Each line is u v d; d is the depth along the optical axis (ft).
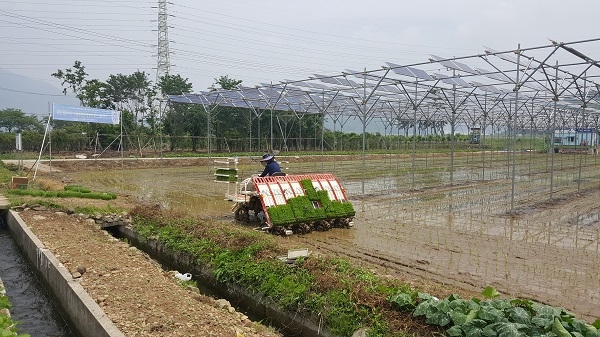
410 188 78.23
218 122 154.20
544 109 102.83
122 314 22.00
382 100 96.22
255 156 136.56
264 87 80.28
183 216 45.24
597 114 115.44
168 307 23.56
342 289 23.81
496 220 50.39
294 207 42.86
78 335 24.32
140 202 60.54
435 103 94.27
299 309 24.57
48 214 48.42
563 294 26.09
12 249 43.32
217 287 31.78
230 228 39.32
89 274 28.27
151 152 144.05
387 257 34.58
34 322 27.09
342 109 119.96
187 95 104.01
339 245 38.65
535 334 16.70
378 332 20.25
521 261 33.40
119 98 170.91
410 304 20.74
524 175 103.60
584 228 45.98
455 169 117.29
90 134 143.64
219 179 49.93
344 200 46.44
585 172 111.75
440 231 44.42
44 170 98.43
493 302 19.27
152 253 41.73
